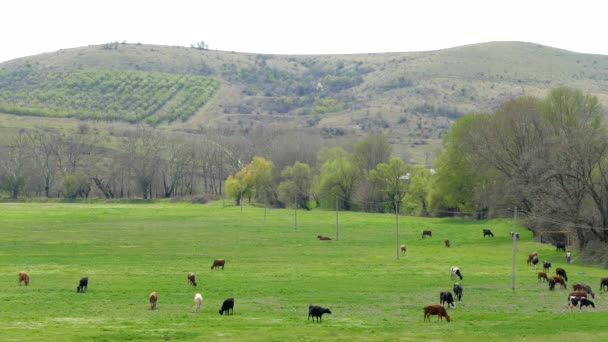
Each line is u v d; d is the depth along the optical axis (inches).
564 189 3941.9
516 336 1883.6
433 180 6131.9
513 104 5157.5
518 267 3484.3
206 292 2637.8
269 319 2133.4
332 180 7234.3
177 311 2258.9
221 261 3339.1
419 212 6707.7
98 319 2091.5
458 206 5984.3
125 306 2335.1
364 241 4675.2
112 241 4522.6
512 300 2546.8
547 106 4953.3
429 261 3710.6
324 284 2859.3
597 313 2262.6
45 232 5007.4
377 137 7765.8
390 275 3154.5
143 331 1899.6
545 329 1987.0
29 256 3735.2
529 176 4345.5
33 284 2790.4
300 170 7564.0
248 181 7839.6
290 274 3152.1
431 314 2143.2
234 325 2022.6
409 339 1836.9
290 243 4539.9
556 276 2847.0
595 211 4020.7
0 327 1939.0
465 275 3176.7
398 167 6988.2
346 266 3476.9
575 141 3890.3
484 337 1870.1
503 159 5017.2
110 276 3034.0
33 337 1790.1
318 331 1939.0
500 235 4864.7
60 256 3754.9
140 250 4087.1
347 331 1952.5
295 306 2380.7
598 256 3602.4
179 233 5054.1
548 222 4256.9
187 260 3668.8
